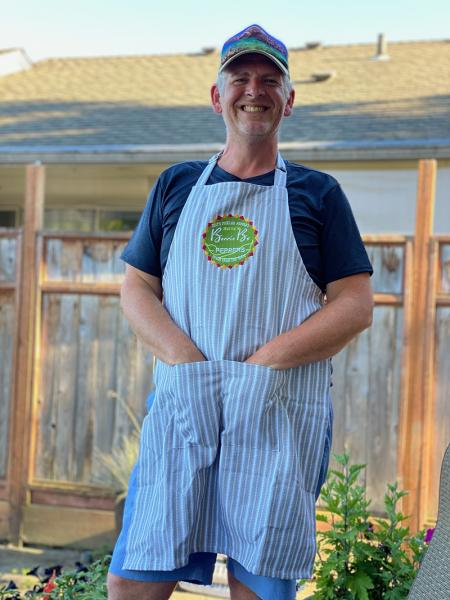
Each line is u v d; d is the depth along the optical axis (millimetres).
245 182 2455
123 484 5898
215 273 2400
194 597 4621
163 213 2572
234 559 2385
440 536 2248
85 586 3457
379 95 9906
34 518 6273
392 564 3262
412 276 5617
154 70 11969
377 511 5648
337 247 2479
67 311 6281
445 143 7801
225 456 2336
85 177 10047
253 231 2398
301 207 2439
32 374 6301
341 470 5750
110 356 6211
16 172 9922
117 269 6176
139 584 2391
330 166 8422
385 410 5688
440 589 2195
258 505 2301
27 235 6305
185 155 8453
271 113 2461
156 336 2432
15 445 6336
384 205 8258
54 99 10977
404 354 5613
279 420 2340
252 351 2365
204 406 2344
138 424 6121
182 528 2320
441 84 10180
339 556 3258
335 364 5805
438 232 8227
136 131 9320
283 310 2387
